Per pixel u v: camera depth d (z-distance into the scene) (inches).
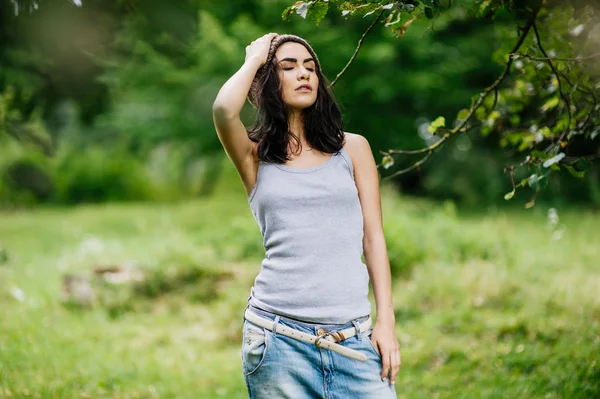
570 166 118.7
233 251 363.6
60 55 180.5
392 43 573.0
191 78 589.0
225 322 260.4
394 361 95.7
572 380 167.6
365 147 103.2
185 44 210.5
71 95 198.7
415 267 315.0
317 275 94.3
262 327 95.5
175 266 317.7
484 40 615.2
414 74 593.3
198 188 813.2
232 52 567.2
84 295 294.8
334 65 548.7
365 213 101.0
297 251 94.7
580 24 144.0
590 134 142.9
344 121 114.5
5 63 183.3
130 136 771.4
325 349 93.7
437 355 208.7
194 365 216.7
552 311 243.3
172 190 860.0
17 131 215.9
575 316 233.3
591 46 143.9
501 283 270.8
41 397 174.9
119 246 432.5
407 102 655.1
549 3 144.0
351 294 95.0
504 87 166.9
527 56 132.3
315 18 109.3
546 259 334.0
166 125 652.1
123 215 653.3
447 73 623.5
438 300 267.4
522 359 191.2
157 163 884.0
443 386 182.1
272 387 94.0
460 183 691.4
